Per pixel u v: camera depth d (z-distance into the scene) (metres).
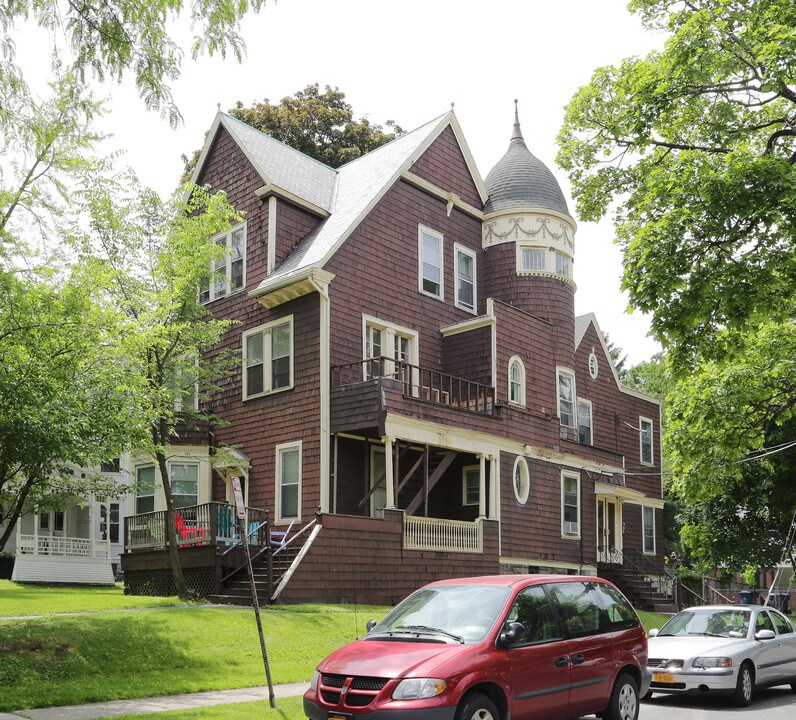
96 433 14.97
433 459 28.41
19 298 15.11
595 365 37.56
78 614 16.73
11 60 13.15
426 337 28.12
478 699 8.39
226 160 28.84
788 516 30.66
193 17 12.59
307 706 8.73
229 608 18.31
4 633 14.07
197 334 22.52
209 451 26.86
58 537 37.16
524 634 9.27
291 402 24.92
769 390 24.30
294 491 24.38
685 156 18.11
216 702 11.73
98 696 11.73
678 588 37.38
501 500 26.91
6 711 10.75
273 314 25.98
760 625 14.53
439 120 30.03
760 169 15.84
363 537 21.95
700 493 26.30
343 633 17.48
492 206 31.70
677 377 17.80
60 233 18.14
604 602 10.72
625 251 19.94
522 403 28.52
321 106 46.81
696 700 13.82
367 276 26.12
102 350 16.50
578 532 30.62
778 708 13.02
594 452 32.19
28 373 14.56
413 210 28.44
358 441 25.34
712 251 16.30
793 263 15.84
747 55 17.59
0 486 14.79
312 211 27.67
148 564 23.62
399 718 7.95
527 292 30.70
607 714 10.22
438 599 9.75
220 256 22.95
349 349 25.09
